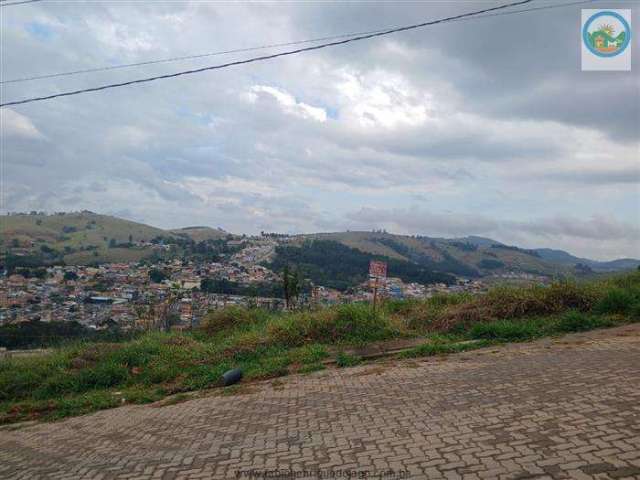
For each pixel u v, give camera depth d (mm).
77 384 8648
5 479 5078
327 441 4852
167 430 5961
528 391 5527
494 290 10273
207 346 9844
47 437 6480
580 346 7324
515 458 3943
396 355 8250
